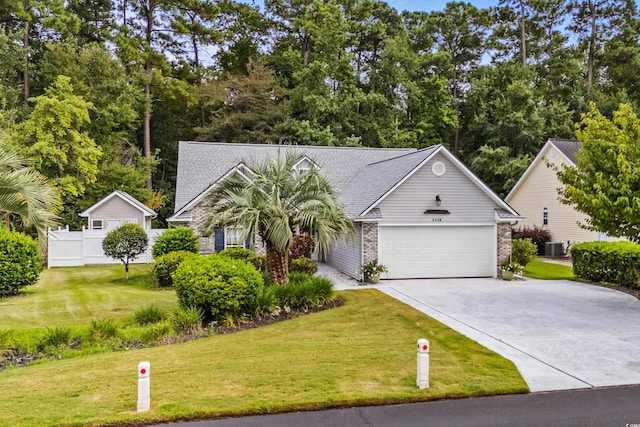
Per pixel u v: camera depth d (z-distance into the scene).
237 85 37.34
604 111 36.56
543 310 12.68
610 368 7.96
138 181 31.69
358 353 8.52
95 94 30.72
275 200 12.83
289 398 6.38
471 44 43.75
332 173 25.45
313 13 40.75
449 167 18.55
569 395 6.78
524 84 35.88
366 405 6.32
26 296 14.37
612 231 13.77
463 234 18.78
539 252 27.55
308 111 36.72
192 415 5.89
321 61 38.50
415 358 8.23
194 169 23.92
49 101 25.12
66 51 30.92
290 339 9.64
